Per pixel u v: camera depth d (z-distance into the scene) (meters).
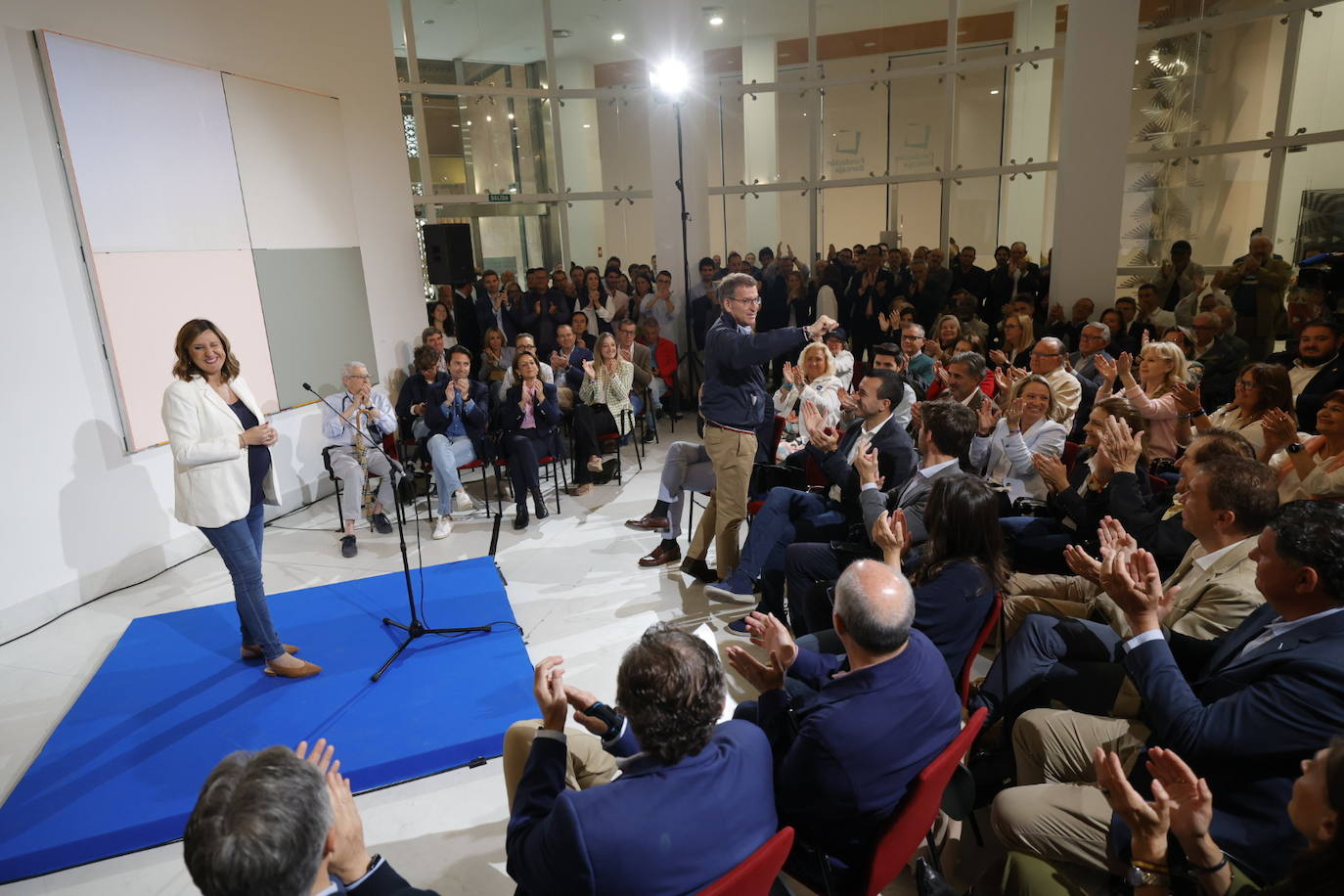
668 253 8.41
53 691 3.26
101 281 4.09
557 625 3.71
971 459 3.98
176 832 2.43
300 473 5.63
